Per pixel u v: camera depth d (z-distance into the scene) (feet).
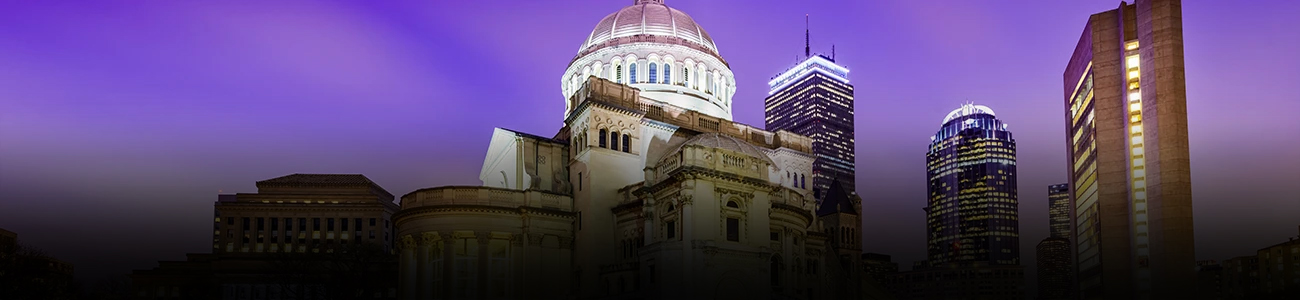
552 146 280.31
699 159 222.69
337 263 357.20
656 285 222.69
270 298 412.36
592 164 259.60
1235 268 456.86
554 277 256.11
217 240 481.87
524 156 274.57
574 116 273.54
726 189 226.79
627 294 238.07
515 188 272.31
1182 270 256.11
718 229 222.48
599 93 268.00
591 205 256.32
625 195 258.37
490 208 250.16
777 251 243.81
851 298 372.79
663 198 231.71
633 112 271.08
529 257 252.01
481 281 244.83
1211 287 354.74
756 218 231.71
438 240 252.21
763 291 227.40
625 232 253.03
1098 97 296.51
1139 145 277.64
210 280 418.31
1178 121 266.16
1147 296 266.57
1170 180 262.26
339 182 489.26
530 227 254.27
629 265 243.60
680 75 310.86
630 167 267.39
